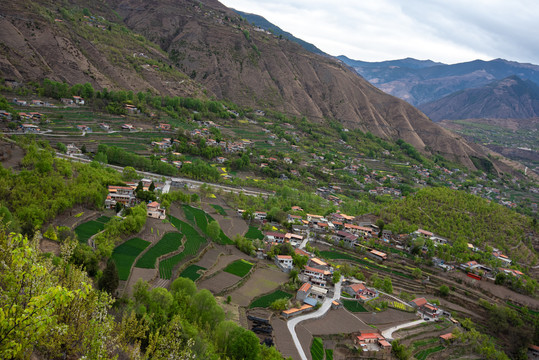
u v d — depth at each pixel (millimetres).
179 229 166125
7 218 105500
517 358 150750
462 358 137875
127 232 141000
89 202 153625
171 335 60094
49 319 27203
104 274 90062
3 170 139375
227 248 167000
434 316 157375
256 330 111250
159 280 118875
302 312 131000
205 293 98750
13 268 30391
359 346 123000
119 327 54938
